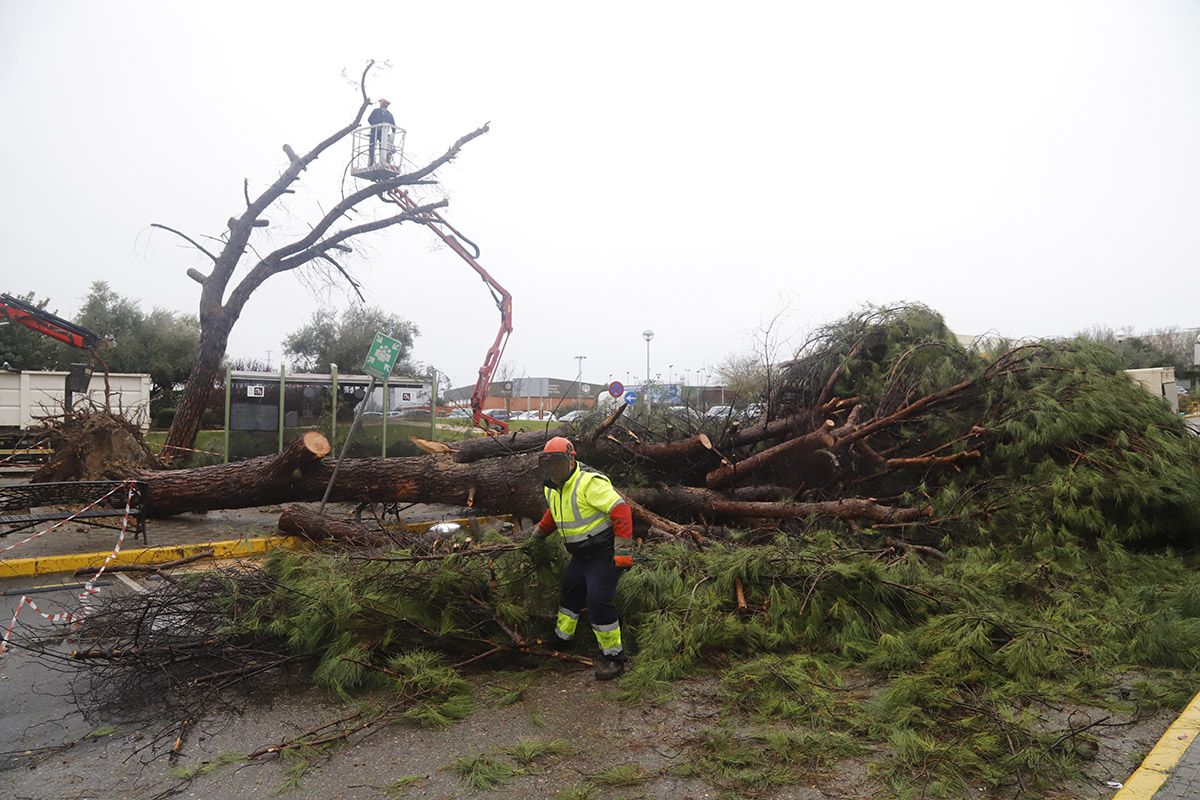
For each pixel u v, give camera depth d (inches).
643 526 313.4
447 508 490.6
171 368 1376.7
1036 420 296.8
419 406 617.6
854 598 211.6
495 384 725.9
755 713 166.7
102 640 192.7
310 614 189.2
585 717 167.2
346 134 629.6
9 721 166.1
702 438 334.6
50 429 461.4
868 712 162.2
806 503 319.3
